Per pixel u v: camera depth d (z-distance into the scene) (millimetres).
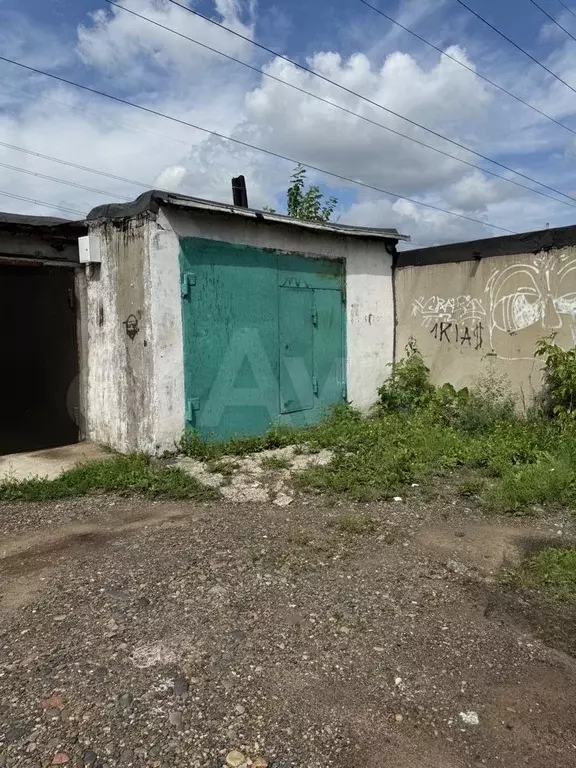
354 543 4047
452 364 8562
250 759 2104
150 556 3811
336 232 8039
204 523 4449
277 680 2541
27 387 6852
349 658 2705
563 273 7207
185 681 2523
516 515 4598
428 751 2158
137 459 5992
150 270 6055
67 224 6773
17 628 2953
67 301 7070
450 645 2824
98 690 2461
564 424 6664
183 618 3025
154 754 2121
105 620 3012
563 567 3611
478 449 6070
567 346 7234
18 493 5137
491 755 2145
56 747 2146
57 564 3725
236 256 6930
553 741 2215
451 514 4641
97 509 4824
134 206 6176
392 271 9234
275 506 4871
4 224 6320
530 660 2721
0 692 2447
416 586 3418
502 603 3242
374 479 5355
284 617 3045
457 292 8422
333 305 8273
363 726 2277
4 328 6633
